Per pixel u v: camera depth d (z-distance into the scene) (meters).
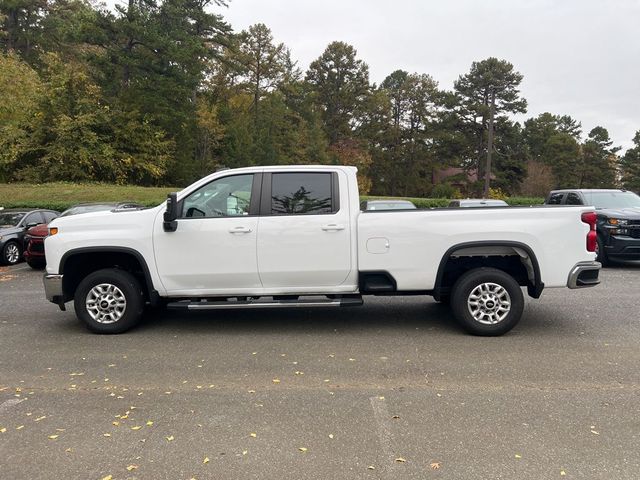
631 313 7.44
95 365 5.34
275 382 4.81
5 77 21.33
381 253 6.20
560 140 73.12
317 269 6.23
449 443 3.62
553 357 5.46
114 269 6.58
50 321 7.30
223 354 5.66
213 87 51.22
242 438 3.72
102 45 34.34
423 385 4.71
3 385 4.80
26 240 13.31
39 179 31.20
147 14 34.62
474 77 64.25
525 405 4.25
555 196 14.42
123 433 3.82
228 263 6.25
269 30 55.09
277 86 57.25
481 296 6.20
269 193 6.32
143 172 35.84
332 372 5.07
